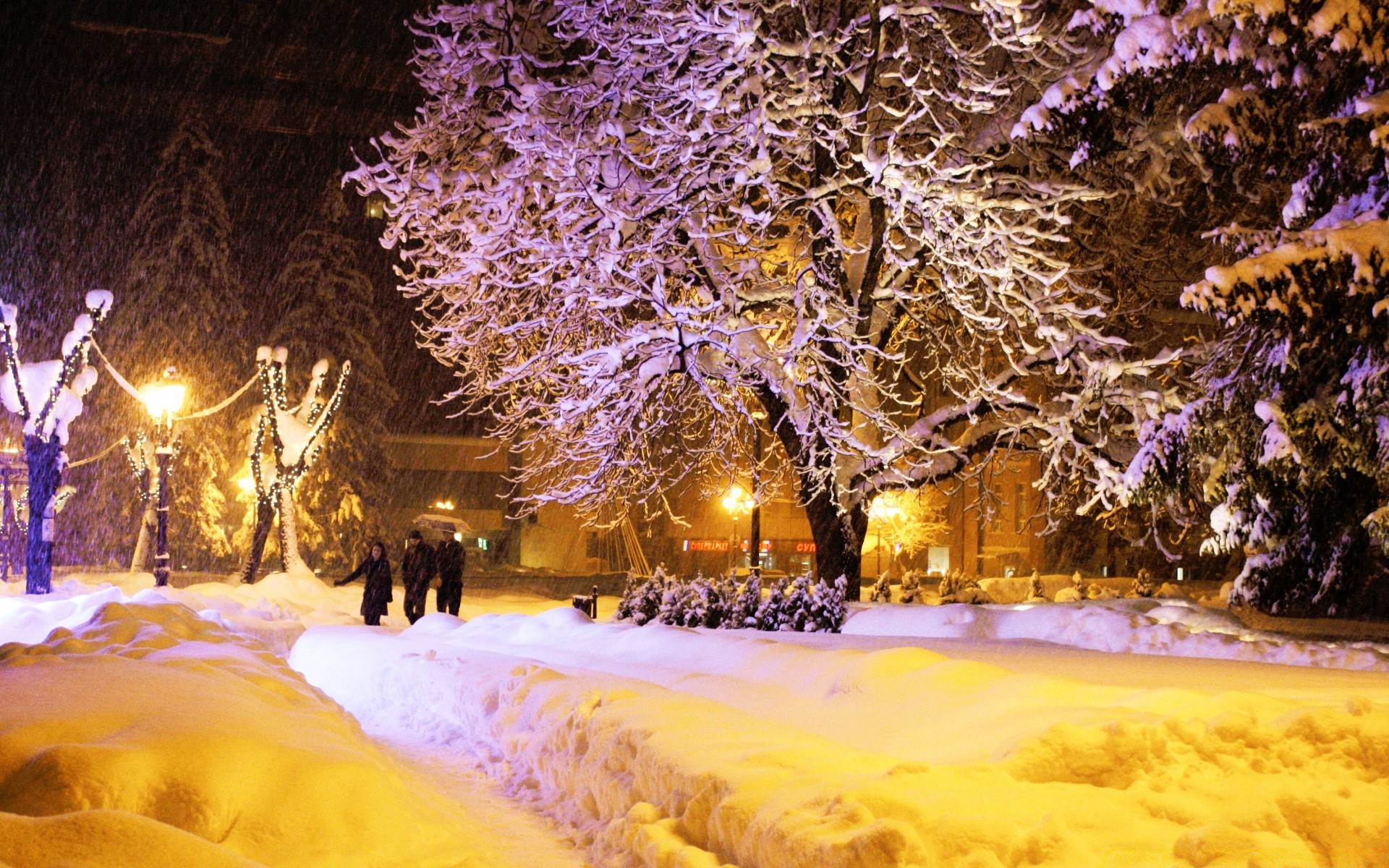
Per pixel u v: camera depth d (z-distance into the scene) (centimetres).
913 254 2080
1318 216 1410
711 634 1383
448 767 841
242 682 723
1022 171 2119
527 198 2027
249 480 4834
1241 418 1438
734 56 1914
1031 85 2083
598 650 1341
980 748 600
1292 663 1177
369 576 2180
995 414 2122
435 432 6191
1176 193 1925
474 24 2061
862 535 2177
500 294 2061
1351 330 1265
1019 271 2008
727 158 1972
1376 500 1564
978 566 5794
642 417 2031
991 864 421
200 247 5238
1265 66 1391
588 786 663
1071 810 472
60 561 4931
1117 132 1700
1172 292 2239
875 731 710
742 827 488
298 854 481
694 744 598
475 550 6025
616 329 1952
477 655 1129
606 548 6031
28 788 457
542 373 2009
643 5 2045
